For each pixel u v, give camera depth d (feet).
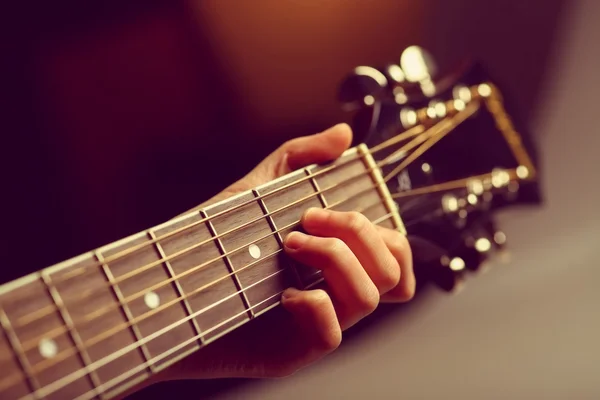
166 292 1.54
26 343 1.42
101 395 1.46
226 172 3.52
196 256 1.58
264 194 1.68
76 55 3.21
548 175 3.87
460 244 1.96
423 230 1.90
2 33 3.04
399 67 1.99
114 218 3.34
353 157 1.83
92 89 3.27
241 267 1.61
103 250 1.50
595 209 3.86
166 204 3.42
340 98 1.94
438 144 1.96
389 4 3.66
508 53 3.89
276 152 1.89
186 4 3.34
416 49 2.02
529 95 3.95
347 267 1.66
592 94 3.98
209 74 3.46
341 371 3.07
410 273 1.81
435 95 1.99
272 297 1.63
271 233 1.66
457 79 2.05
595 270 3.57
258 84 3.55
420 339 3.29
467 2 3.78
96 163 3.31
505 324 3.32
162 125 3.42
